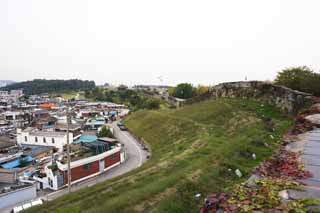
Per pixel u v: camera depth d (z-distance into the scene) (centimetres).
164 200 596
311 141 772
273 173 580
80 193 1028
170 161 1129
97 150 2603
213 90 3206
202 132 1862
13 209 1559
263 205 398
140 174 1041
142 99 8581
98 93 13062
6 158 3039
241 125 1647
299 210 352
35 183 2105
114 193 846
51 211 867
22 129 4641
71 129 4538
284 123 1341
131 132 4084
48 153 3575
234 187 543
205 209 471
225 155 845
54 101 11494
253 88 2392
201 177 686
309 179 484
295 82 2080
